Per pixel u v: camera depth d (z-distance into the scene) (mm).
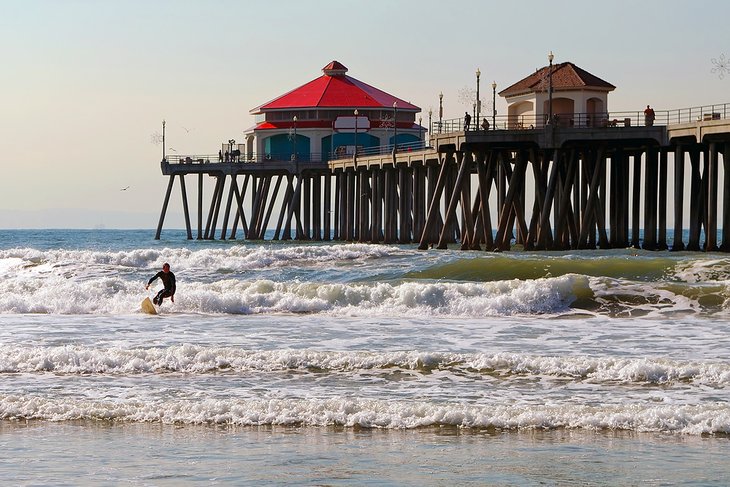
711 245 108938
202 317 63188
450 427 34062
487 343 50812
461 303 65250
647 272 77500
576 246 130375
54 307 67250
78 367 43812
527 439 32469
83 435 33094
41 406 36500
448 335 53719
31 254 94688
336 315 64500
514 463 29578
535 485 27406
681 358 45875
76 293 70188
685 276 75438
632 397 38062
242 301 66500
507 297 65000
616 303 64438
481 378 41719
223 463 29625
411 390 39594
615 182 132625
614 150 131750
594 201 123188
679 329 55375
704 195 117438
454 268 81125
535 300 64812
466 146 121438
